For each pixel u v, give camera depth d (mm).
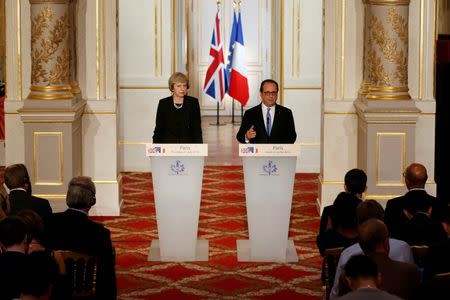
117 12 10109
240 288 7457
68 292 5203
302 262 8242
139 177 12344
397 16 9391
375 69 9484
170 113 9023
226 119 18156
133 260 8273
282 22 12656
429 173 9953
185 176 8039
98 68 9977
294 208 10422
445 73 10102
